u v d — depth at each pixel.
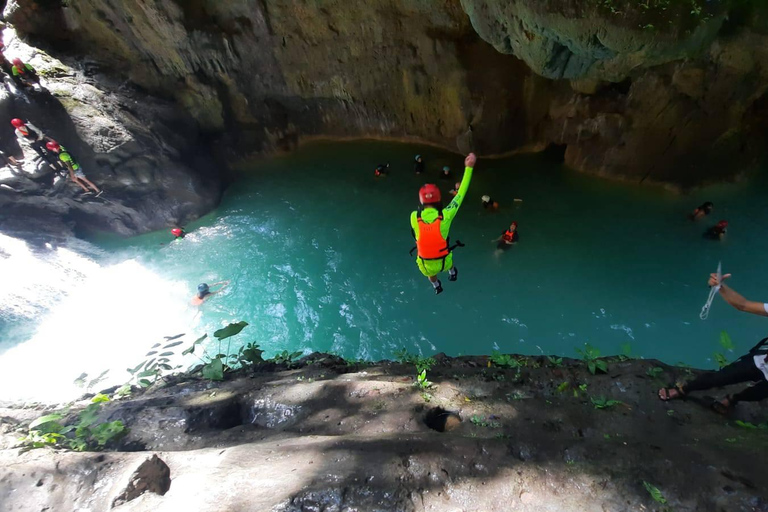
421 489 3.41
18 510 3.19
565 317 10.62
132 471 3.45
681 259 11.28
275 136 16.38
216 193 14.83
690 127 12.09
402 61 14.44
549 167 14.36
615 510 3.17
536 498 3.31
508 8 9.13
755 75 10.96
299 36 14.56
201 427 4.78
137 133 13.65
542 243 12.22
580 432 4.19
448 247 5.49
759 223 11.58
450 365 6.11
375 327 11.05
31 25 13.47
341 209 14.20
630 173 13.12
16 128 11.91
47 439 4.12
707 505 3.11
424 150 15.76
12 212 12.51
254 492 3.36
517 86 13.87
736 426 4.05
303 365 6.74
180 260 12.97
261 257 12.96
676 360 9.55
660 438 4.00
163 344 10.63
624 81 12.69
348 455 3.76
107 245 13.55
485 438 4.05
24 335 10.60
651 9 8.01
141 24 13.65
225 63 14.80
